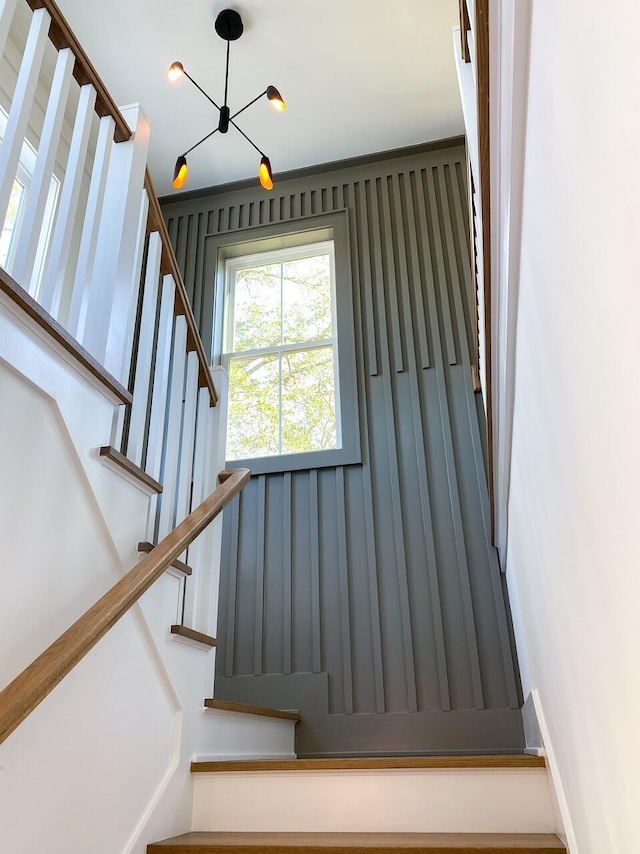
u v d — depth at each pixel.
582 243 0.73
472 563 3.32
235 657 3.33
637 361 0.57
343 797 1.81
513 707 2.99
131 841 1.51
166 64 3.77
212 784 1.86
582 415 0.84
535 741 2.17
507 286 1.37
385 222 4.29
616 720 0.83
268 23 3.56
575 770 1.27
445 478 3.53
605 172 0.61
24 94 1.52
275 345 4.22
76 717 1.37
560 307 0.90
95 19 3.56
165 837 1.66
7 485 1.29
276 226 4.46
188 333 2.34
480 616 3.20
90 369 1.58
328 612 3.35
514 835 1.66
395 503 3.51
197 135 4.23
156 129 4.18
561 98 0.76
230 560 3.56
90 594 1.50
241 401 4.08
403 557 3.38
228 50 3.68
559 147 0.80
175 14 3.52
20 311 1.34
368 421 3.76
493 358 1.75
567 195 0.78
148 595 1.72
